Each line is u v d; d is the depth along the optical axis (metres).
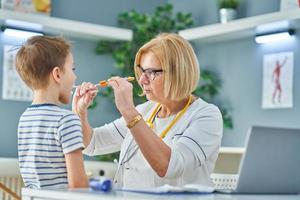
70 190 1.65
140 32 4.61
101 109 4.71
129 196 1.46
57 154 1.85
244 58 4.39
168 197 1.50
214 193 1.74
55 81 1.99
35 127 1.89
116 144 2.38
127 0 4.95
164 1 5.14
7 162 3.69
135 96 4.51
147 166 2.11
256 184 1.78
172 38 2.13
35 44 2.00
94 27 4.41
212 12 4.67
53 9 4.48
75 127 1.85
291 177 1.85
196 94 4.53
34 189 1.68
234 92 4.44
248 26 4.00
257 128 1.70
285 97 4.06
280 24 3.88
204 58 4.72
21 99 4.31
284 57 4.10
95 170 3.92
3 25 4.18
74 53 4.59
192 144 1.98
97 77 4.72
